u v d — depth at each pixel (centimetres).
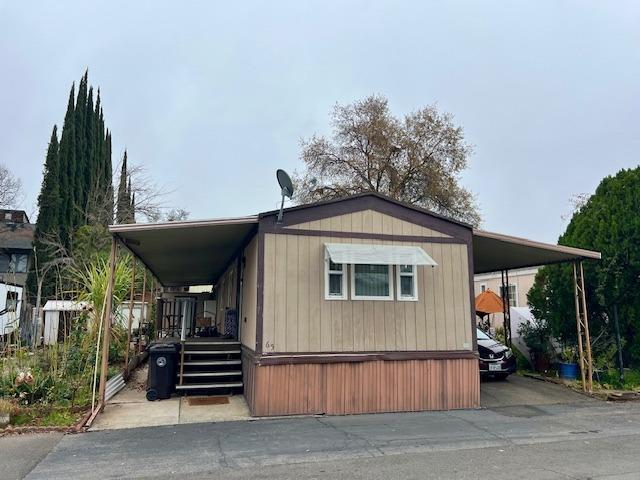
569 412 887
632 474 521
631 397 1013
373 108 2845
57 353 1038
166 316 1986
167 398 956
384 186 2836
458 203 2694
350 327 884
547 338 1342
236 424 778
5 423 754
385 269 921
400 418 826
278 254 871
